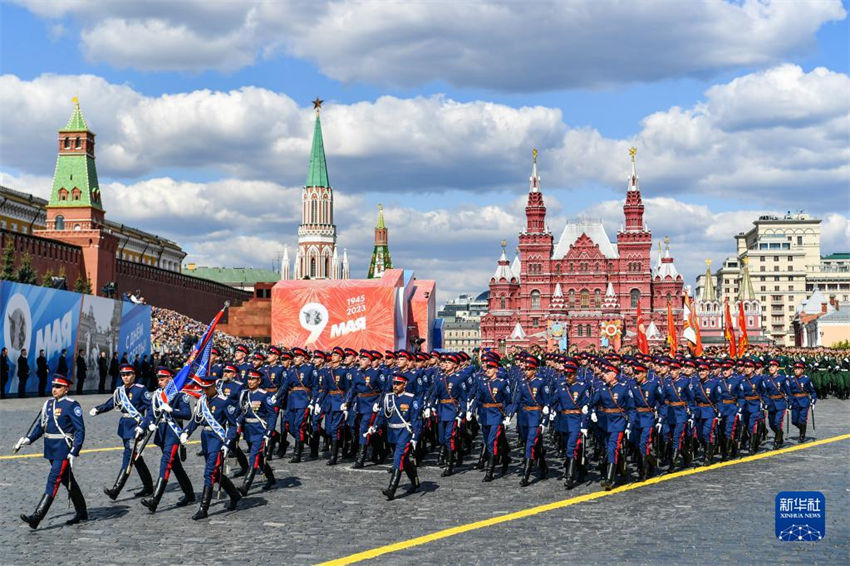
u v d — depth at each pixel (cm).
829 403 5588
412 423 1980
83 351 5688
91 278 9044
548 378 2512
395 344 6994
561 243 18250
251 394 2528
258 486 2105
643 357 2544
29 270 7362
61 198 12156
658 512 1778
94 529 1584
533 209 18325
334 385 2511
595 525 1641
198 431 3506
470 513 1769
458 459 2589
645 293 17775
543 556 1385
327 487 2102
